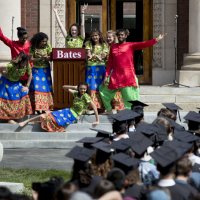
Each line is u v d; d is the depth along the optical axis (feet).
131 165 53.36
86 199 40.65
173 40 130.52
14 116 100.78
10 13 121.08
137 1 134.21
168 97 116.26
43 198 46.47
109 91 101.71
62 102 102.83
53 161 86.74
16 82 100.63
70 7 133.80
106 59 102.22
